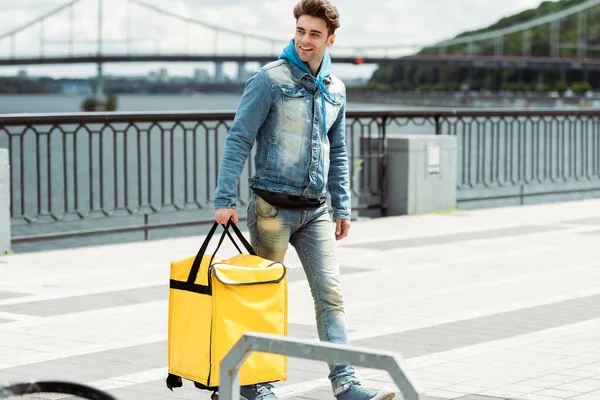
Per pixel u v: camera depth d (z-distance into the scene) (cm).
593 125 1661
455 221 1301
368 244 1098
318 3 482
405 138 1351
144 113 1145
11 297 795
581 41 15175
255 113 482
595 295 823
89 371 579
